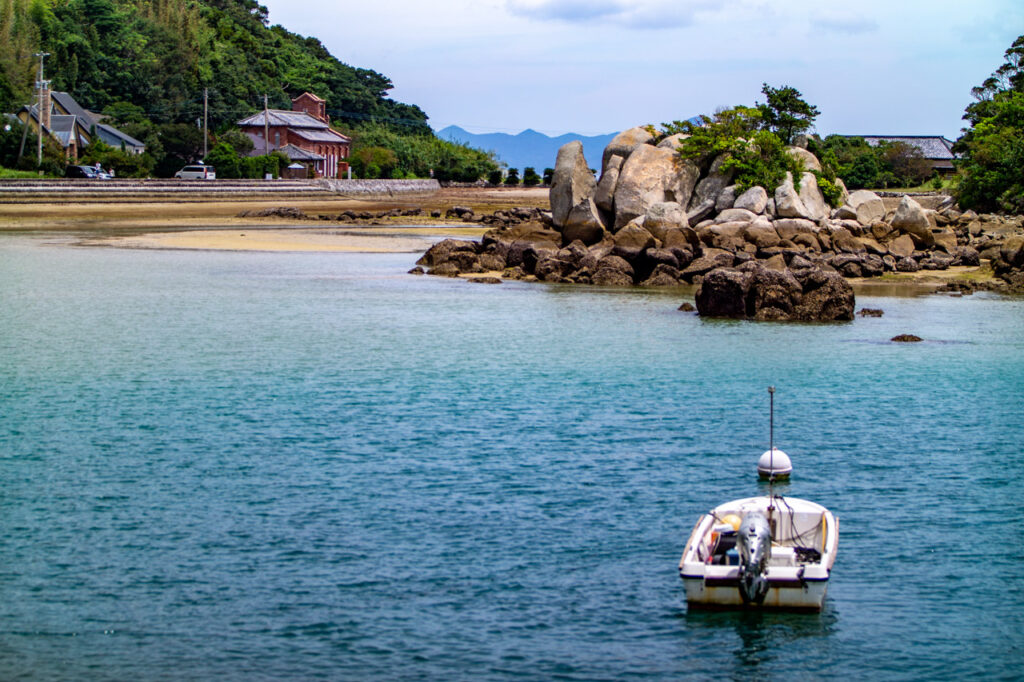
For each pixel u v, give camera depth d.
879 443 32.38
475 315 55.50
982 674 18.58
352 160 192.50
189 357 43.75
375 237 98.06
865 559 23.25
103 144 153.00
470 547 23.69
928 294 65.19
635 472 29.16
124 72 191.50
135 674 18.25
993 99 131.75
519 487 27.75
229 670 18.42
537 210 113.69
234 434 32.41
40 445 31.03
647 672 18.53
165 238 92.88
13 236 91.94
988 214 97.75
